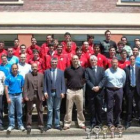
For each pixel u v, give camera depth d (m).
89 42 12.82
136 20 17.00
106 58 11.99
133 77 11.41
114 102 11.37
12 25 16.44
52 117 11.41
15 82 11.08
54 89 11.16
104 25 16.77
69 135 11.24
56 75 11.23
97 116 11.34
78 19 16.70
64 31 16.58
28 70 11.66
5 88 11.09
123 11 17.00
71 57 11.64
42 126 11.20
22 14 16.55
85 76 11.34
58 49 11.91
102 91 11.29
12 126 11.12
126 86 11.45
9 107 11.08
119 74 11.30
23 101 11.30
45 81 11.20
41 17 16.59
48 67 11.84
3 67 11.64
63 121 11.76
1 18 16.45
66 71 11.39
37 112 11.62
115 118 11.41
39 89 11.11
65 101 11.79
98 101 11.24
